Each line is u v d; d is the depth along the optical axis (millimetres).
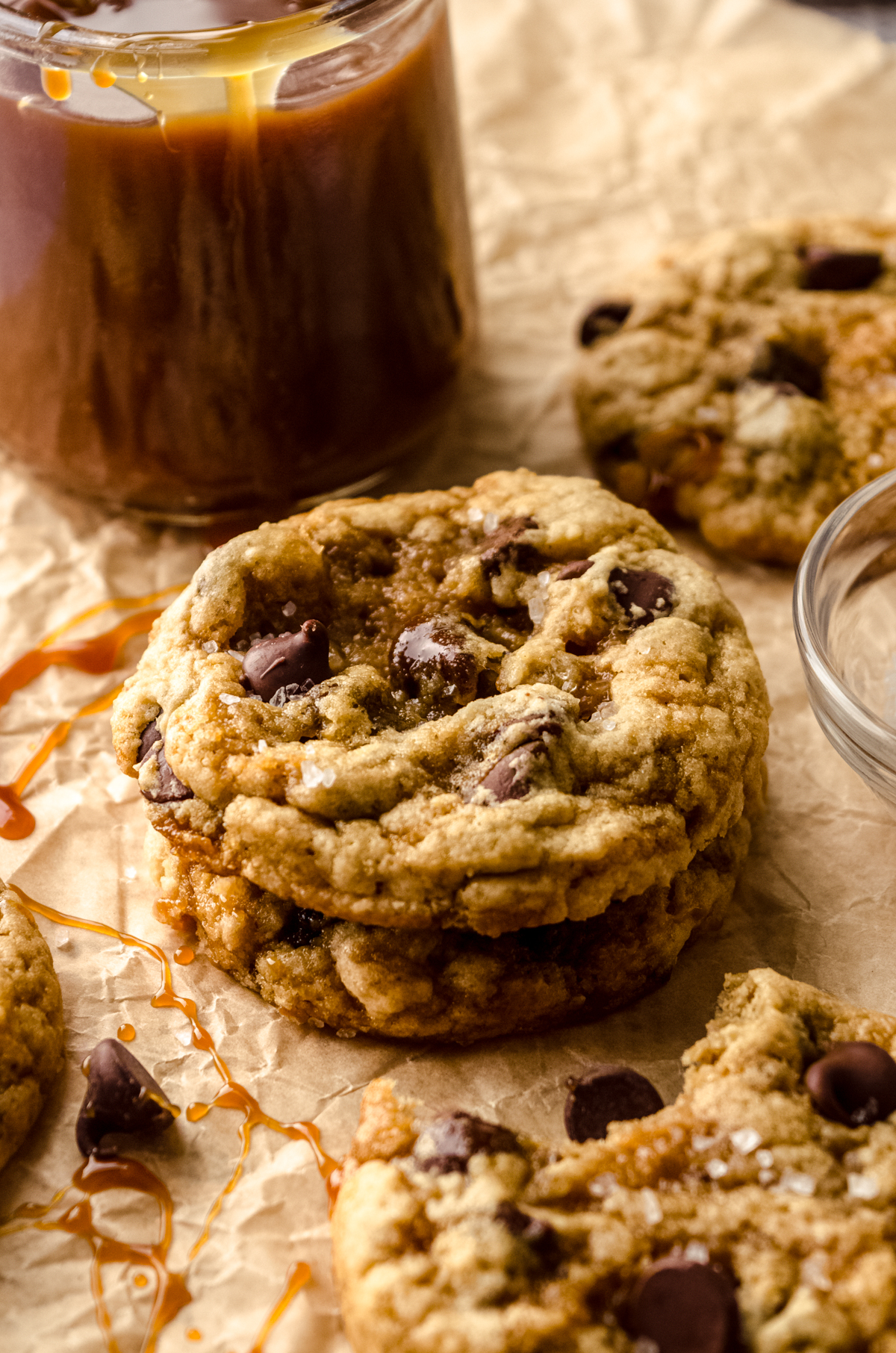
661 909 382
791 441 431
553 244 491
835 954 393
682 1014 386
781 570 439
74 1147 374
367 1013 379
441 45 419
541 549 400
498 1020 379
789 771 414
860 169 501
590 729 382
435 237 427
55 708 421
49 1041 377
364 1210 355
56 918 396
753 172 502
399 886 370
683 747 382
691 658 390
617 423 440
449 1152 359
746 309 447
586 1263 351
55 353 416
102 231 401
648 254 488
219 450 424
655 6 543
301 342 416
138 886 400
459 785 377
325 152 403
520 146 510
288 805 374
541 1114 376
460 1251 350
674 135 510
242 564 394
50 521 445
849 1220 352
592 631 391
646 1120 364
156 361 413
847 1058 363
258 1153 374
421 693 387
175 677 386
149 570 439
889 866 402
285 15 401
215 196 398
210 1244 366
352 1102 378
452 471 453
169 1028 385
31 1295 362
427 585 399
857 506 406
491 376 471
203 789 376
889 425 434
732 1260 351
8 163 400
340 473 436
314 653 385
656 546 405
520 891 369
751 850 404
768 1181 356
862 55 523
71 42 386
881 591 419
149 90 389
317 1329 360
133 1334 359
